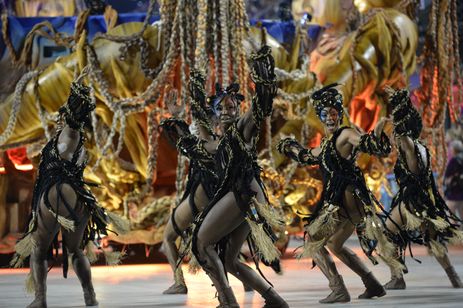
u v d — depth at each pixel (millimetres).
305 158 18469
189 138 18578
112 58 28719
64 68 29312
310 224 17938
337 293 17891
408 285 21703
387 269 27609
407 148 20250
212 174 18734
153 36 29078
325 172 18047
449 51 33406
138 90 29016
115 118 28594
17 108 29516
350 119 31953
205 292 21016
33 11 33875
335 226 17969
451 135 38500
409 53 32562
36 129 29922
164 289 21875
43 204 17281
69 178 17469
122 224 18656
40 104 29438
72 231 17594
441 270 26391
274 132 30656
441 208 20531
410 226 19844
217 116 16969
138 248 34094
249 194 15328
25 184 31344
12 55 30125
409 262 30234
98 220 18078
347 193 17781
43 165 17625
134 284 23391
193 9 28234
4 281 25219
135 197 29812
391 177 44656
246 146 15555
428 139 33469
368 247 18312
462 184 38375
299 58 30578
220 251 15977
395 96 20344
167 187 30750
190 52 28156
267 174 29531
